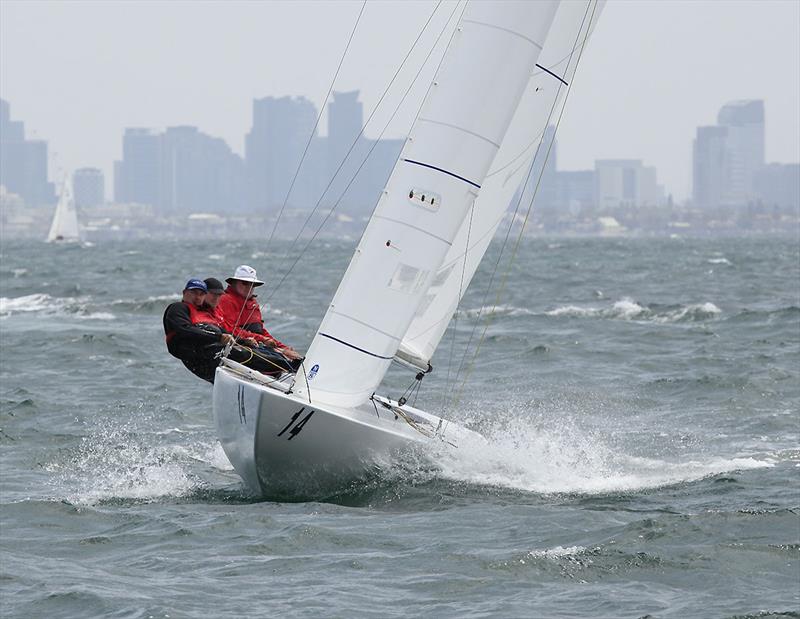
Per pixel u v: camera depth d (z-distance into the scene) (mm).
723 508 41344
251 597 31297
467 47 44156
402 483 45375
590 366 86562
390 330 43844
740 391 71312
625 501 42906
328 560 34875
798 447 54312
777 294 163625
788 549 35500
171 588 32125
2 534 38562
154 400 70312
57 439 57281
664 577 33156
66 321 121438
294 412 42219
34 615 30156
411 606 30594
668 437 57188
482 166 44000
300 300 149750
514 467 47594
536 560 34406
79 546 37031
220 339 47000
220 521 39500
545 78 48250
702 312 126188
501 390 75000
